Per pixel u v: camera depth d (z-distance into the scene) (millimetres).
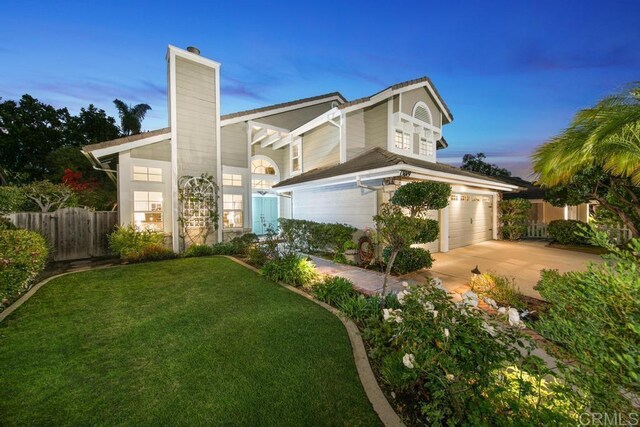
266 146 15898
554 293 2309
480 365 2016
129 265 7676
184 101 9922
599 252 9500
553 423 1630
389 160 7871
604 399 1558
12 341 3484
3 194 7844
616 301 1665
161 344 3436
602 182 7047
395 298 4418
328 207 10234
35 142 18031
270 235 9266
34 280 6152
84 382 2701
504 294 4695
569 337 1826
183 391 2578
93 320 4125
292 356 3150
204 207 10203
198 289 5594
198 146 10172
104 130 22078
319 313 4359
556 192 9875
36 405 2389
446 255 9031
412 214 6367
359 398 2479
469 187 11016
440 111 13266
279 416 2281
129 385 2662
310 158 13016
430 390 2291
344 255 8250
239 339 3545
